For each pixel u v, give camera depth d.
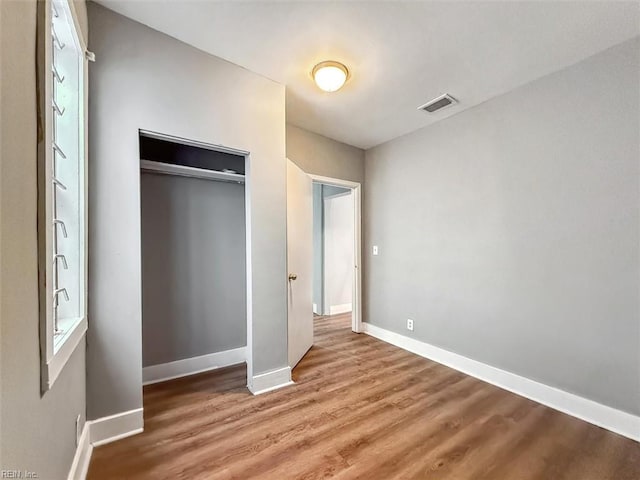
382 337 3.57
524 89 2.27
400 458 1.54
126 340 1.69
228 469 1.45
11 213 0.71
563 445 1.66
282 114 2.35
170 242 2.54
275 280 2.34
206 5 1.60
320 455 1.55
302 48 1.94
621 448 1.64
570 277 2.01
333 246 4.99
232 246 2.86
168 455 1.54
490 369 2.46
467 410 2.01
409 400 2.13
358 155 3.79
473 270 2.61
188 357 2.61
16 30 0.74
